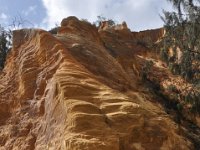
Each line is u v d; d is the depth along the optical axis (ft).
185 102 71.36
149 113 51.26
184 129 62.95
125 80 68.59
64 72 54.24
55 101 50.88
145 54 114.93
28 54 67.92
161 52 71.05
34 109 58.65
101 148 42.39
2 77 73.15
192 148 55.62
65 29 79.92
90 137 43.62
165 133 49.08
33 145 53.72
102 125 45.57
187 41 67.51
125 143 45.62
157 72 95.71
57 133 47.16
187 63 67.62
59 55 61.31
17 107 63.36
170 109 72.79
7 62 77.51
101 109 48.55
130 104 49.78
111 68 68.28
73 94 49.75
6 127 61.26
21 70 65.62
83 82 52.90
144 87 79.20
